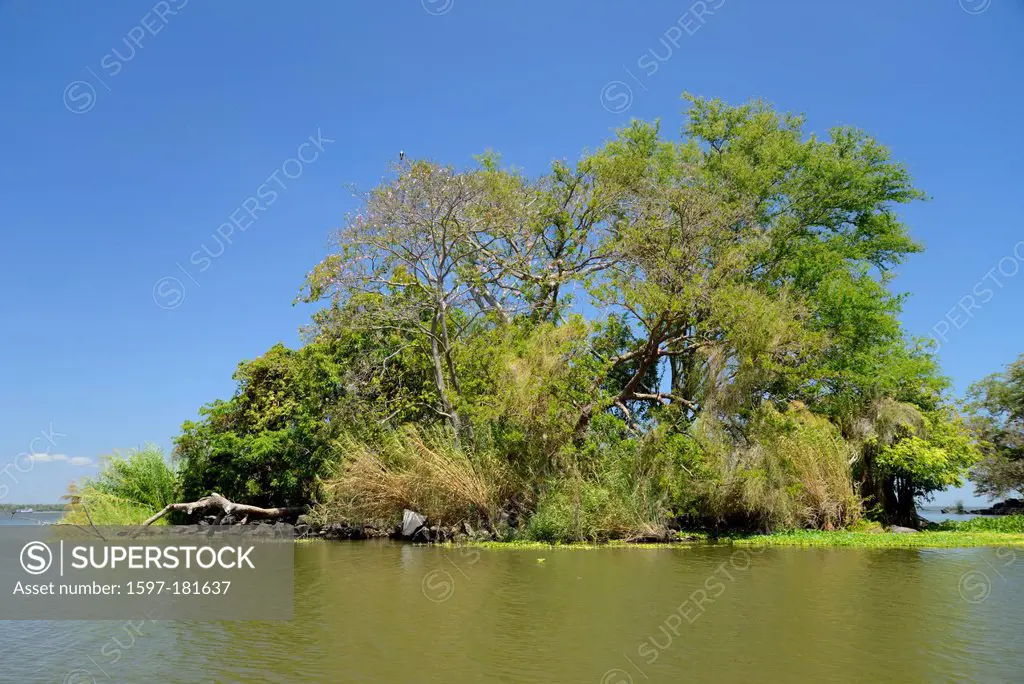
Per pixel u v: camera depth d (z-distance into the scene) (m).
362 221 26.78
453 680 7.61
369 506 23.44
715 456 22.66
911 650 8.73
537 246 30.80
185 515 29.20
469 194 26.33
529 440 22.88
